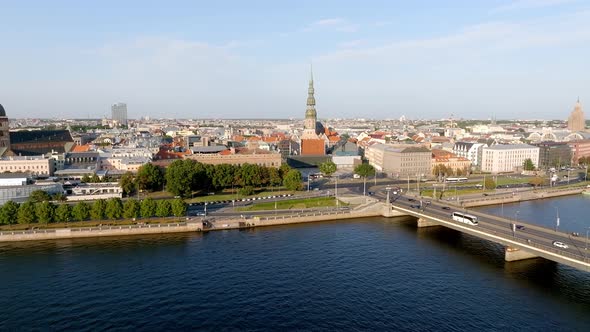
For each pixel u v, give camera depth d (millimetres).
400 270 160375
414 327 118375
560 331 117750
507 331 117250
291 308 128125
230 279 148625
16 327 116375
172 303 130500
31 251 178125
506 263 170375
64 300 132250
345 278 151250
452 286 146375
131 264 162625
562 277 155875
